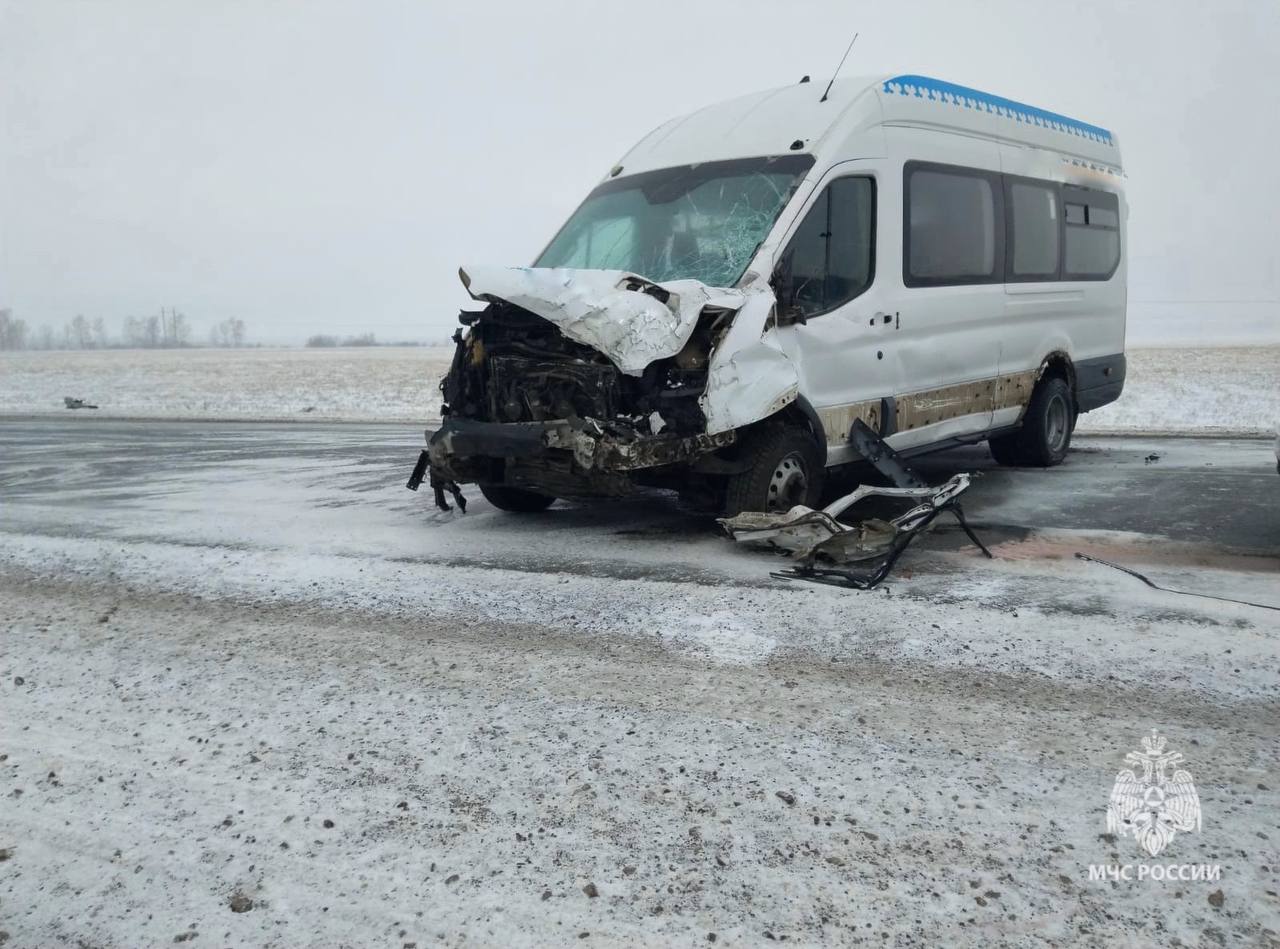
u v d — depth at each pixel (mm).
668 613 5086
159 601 5594
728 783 3285
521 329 6461
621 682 4184
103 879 2850
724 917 2602
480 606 5289
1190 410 19219
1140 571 5770
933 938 2506
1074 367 9867
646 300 5945
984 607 5066
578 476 6012
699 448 6070
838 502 6125
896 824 3023
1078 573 5742
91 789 3363
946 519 7359
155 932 2609
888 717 3785
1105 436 13203
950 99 8164
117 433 16906
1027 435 9531
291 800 3246
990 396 8680
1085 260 9992
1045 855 2852
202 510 8547
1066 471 9672
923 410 7863
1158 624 4754
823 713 3830
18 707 4082
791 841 2938
